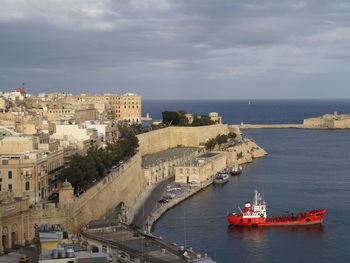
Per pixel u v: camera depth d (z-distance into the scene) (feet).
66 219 574.97
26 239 547.49
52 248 442.91
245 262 610.24
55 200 654.53
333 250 652.07
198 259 477.77
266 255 634.43
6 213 517.96
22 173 624.59
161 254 485.15
